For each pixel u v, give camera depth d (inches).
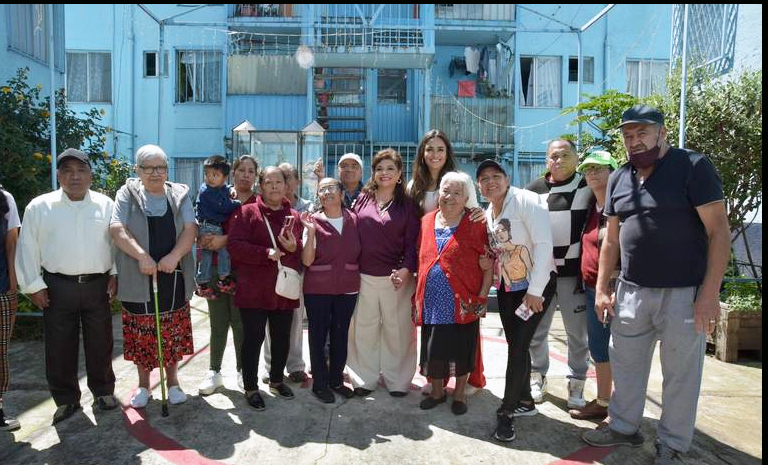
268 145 343.3
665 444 122.6
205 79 504.7
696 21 303.9
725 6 278.5
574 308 149.1
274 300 147.4
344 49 430.9
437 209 151.9
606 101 322.0
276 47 480.7
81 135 302.0
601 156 139.2
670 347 120.0
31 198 253.1
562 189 148.6
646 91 511.5
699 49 300.2
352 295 157.6
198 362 191.5
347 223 157.0
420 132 480.4
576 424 144.9
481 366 163.6
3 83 298.2
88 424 140.7
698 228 117.5
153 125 506.0
